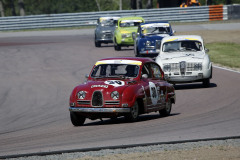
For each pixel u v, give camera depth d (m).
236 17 198.25
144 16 190.50
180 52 72.75
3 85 82.44
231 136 35.03
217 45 128.50
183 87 74.81
